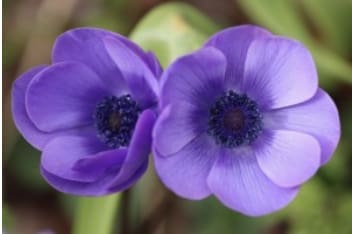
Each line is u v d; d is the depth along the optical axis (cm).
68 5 72
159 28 59
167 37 59
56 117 52
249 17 71
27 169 70
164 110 49
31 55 72
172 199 67
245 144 52
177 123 51
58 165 52
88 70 52
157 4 71
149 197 66
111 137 53
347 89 66
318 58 62
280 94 51
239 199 51
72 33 51
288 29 63
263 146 52
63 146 52
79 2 72
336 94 66
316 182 63
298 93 51
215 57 50
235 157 52
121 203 61
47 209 72
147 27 59
